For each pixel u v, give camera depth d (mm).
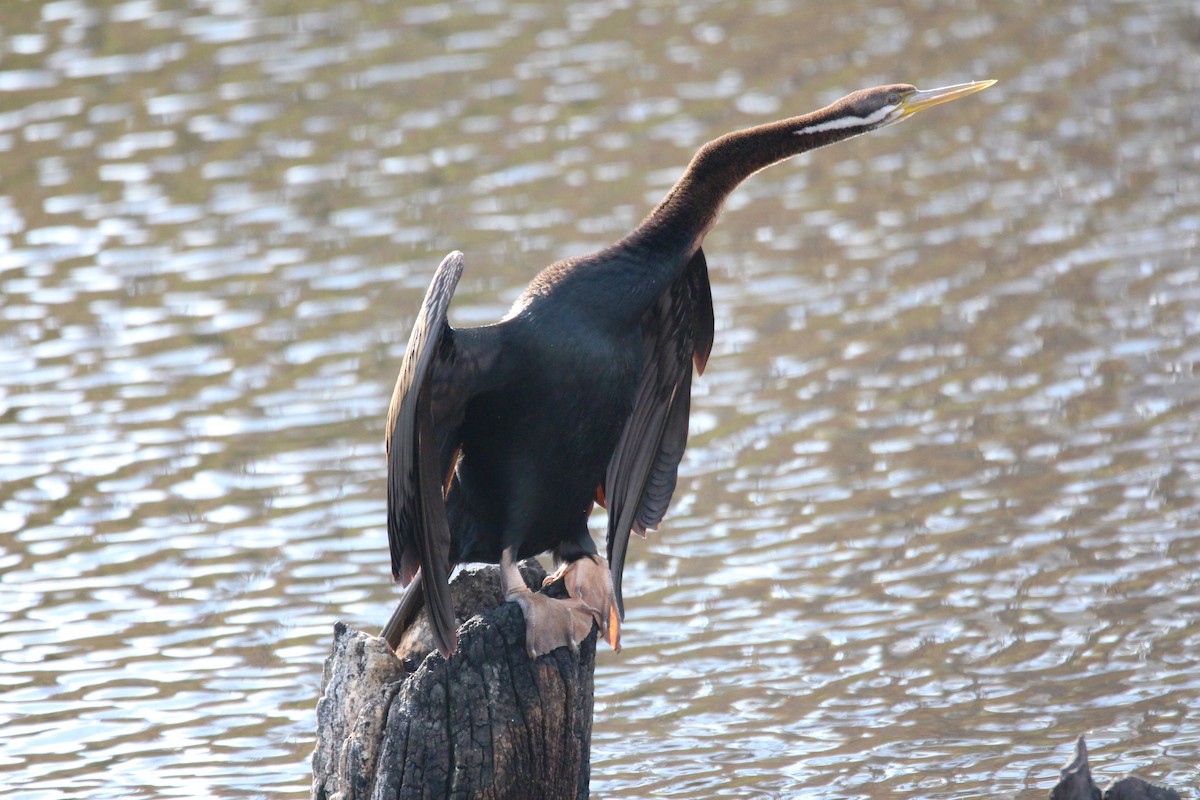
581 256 8906
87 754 10836
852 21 25781
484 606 9156
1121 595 12164
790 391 15812
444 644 7816
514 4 26750
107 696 11508
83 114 22656
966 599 12297
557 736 8367
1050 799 8648
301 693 11539
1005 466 14156
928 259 18500
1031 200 19875
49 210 20234
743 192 20891
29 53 24656
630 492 9570
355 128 22297
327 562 13203
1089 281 17641
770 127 9164
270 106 22906
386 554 13305
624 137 21734
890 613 12195
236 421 15547
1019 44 24766
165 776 10570
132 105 22938
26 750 10883
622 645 12000
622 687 11469
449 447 8633
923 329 16891
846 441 14812
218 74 23906
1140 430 14570
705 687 11422
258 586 12891
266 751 10859
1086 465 14062
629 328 8789
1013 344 16406
